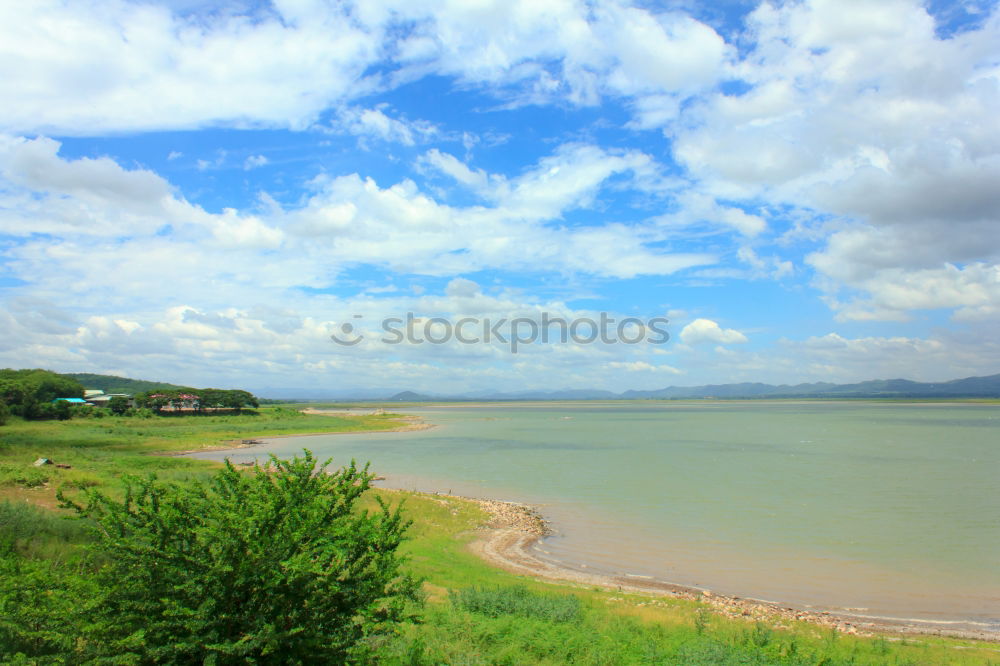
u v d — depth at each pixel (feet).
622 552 87.92
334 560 25.17
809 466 188.75
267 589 23.18
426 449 260.21
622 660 37.32
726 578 75.66
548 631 40.55
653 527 103.96
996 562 82.02
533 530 102.06
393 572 26.04
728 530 101.35
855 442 280.92
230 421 430.61
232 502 25.32
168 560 22.91
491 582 64.64
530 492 141.18
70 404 388.57
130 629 22.57
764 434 341.21
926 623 60.13
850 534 98.07
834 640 49.83
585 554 86.89
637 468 186.60
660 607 60.90
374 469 186.39
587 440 305.94
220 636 22.58
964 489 141.90
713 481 157.38
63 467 133.90
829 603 66.39
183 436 311.27
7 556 41.63
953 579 74.90
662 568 80.02
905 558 84.12
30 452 173.27
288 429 383.24
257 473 26.91
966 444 266.57
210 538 23.57
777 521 107.96
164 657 22.35
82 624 22.40
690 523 106.93
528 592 56.75
